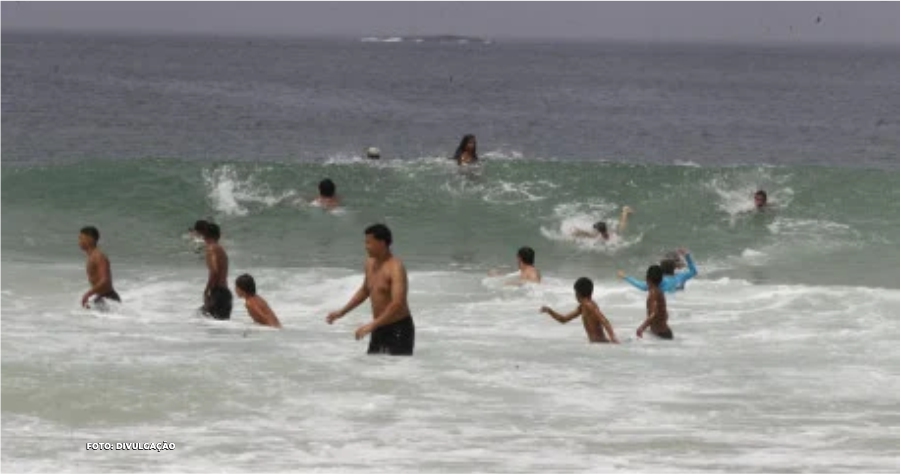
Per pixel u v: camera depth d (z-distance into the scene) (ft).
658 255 269.64
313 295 213.66
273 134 573.74
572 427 114.83
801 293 208.85
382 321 145.79
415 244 279.28
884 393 132.16
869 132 653.30
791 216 289.33
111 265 247.29
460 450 105.70
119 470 97.19
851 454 106.42
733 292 211.82
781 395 130.52
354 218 292.40
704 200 295.69
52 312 185.98
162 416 115.75
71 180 300.40
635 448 107.45
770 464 102.47
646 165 307.17
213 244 182.50
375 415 118.01
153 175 302.25
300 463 100.53
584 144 571.69
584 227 286.87
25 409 116.57
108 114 635.66
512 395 127.65
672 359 151.23
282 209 295.48
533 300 208.13
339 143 550.77
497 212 294.46
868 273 249.75
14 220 283.59
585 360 148.56
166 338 158.30
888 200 292.40
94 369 132.67
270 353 146.10
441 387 130.21
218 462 100.27
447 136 593.42
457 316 192.13
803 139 612.70
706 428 115.55
